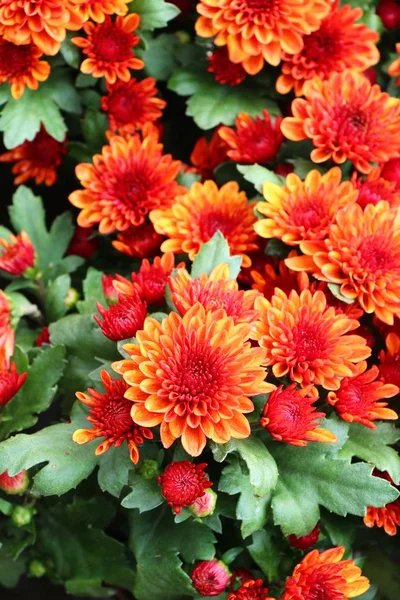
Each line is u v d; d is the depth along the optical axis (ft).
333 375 1.48
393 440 1.57
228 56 1.83
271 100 1.88
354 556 1.70
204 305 1.48
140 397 1.40
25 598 1.85
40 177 1.93
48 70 1.76
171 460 1.54
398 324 1.64
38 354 1.64
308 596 1.48
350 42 1.81
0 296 1.72
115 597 1.79
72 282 1.94
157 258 1.61
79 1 1.71
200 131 2.04
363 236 1.57
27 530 1.65
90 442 1.52
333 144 1.71
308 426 1.44
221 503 1.55
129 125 1.86
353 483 1.50
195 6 1.93
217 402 1.39
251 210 1.73
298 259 1.60
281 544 1.59
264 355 1.44
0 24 1.70
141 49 1.83
